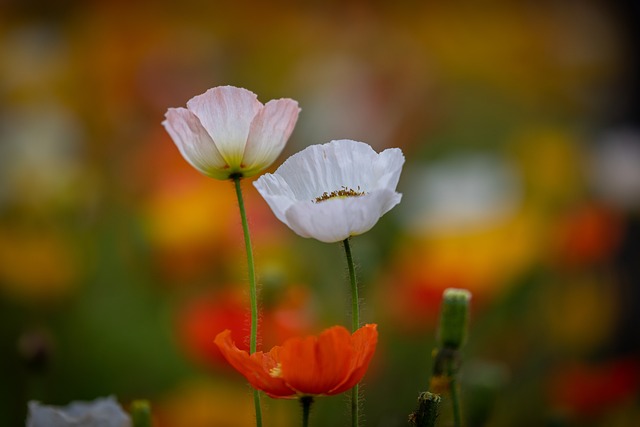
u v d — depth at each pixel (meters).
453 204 2.17
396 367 1.96
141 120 2.91
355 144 1.22
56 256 2.29
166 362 2.12
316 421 1.70
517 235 2.12
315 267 2.06
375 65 3.06
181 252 2.07
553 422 1.54
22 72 2.91
